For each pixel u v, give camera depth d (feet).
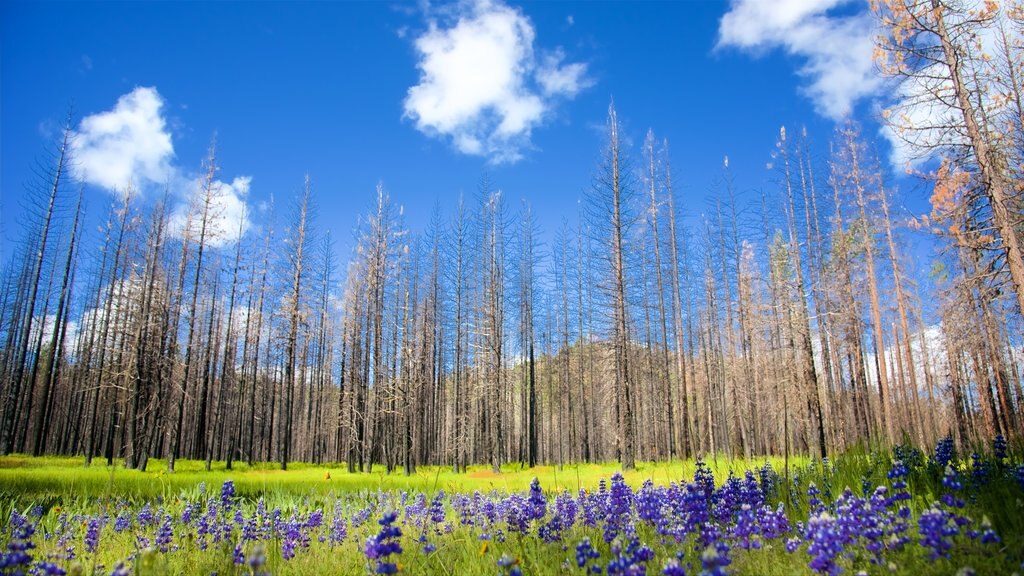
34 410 147.33
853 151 79.20
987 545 12.75
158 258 90.94
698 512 17.15
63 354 126.41
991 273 39.14
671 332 116.67
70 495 37.04
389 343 105.29
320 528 24.97
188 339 93.30
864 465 24.93
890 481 20.52
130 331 88.48
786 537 16.55
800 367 72.59
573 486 49.37
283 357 125.08
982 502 16.35
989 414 55.47
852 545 13.69
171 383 87.66
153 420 81.15
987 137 38.09
